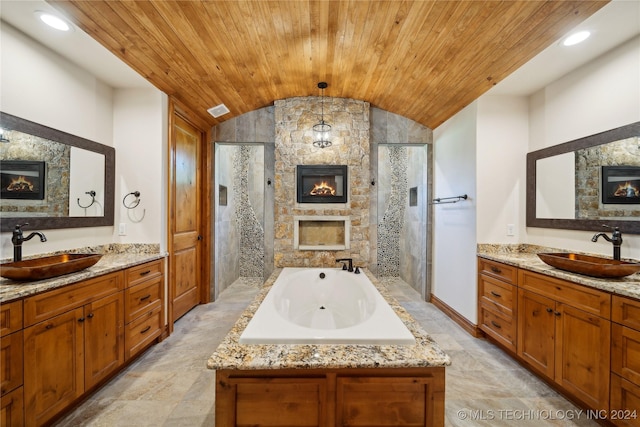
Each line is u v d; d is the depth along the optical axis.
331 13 1.92
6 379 1.26
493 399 1.75
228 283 4.35
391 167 4.91
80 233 2.22
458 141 3.01
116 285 1.92
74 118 2.16
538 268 1.94
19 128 1.76
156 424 1.54
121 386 1.86
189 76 2.53
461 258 2.91
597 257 1.99
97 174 2.34
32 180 1.84
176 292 2.94
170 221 2.67
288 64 2.61
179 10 1.79
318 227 3.47
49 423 1.51
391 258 4.92
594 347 1.53
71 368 1.57
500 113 2.67
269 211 3.62
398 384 1.20
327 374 1.20
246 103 3.34
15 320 1.29
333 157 3.39
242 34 2.11
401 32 2.10
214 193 3.61
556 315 1.79
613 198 1.91
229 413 1.19
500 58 2.12
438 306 3.41
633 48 1.81
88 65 2.19
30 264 1.75
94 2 1.62
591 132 2.08
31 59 1.84
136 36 1.93
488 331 2.48
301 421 1.19
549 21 1.71
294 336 1.38
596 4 1.54
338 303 2.79
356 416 1.20
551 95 2.42
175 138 2.84
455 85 2.61
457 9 1.78
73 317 1.58
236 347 1.32
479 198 2.66
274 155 3.61
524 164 2.66
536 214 2.54
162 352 2.32
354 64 2.61
